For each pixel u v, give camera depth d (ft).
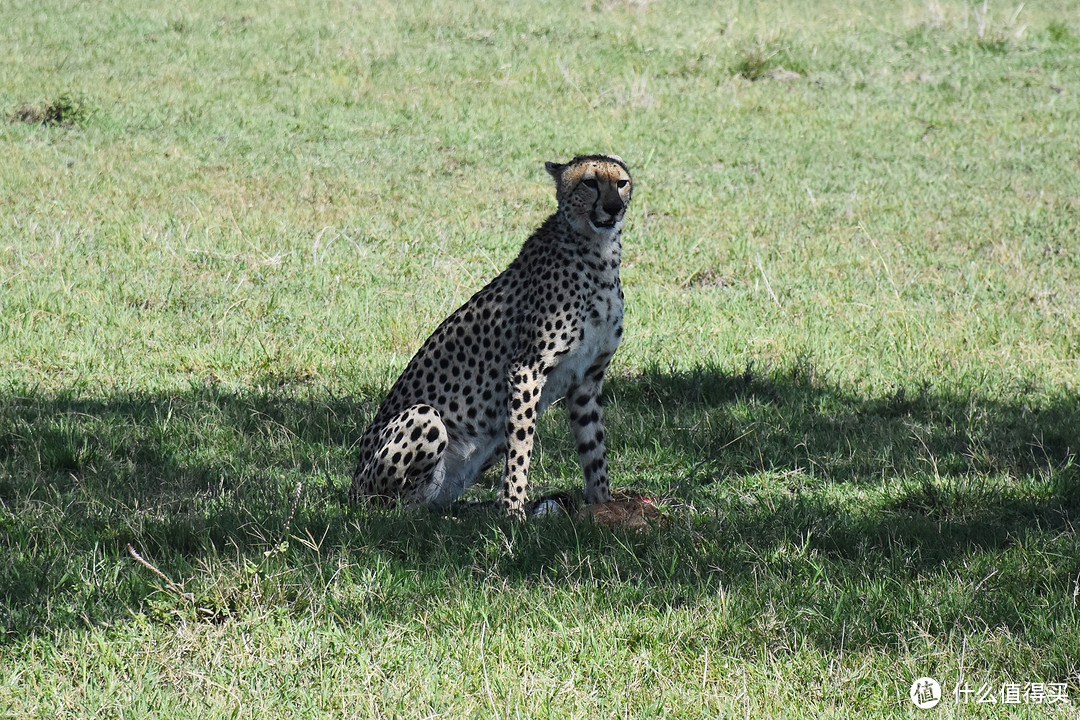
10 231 87.61
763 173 113.70
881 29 162.09
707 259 88.12
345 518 44.60
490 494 51.70
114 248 85.66
